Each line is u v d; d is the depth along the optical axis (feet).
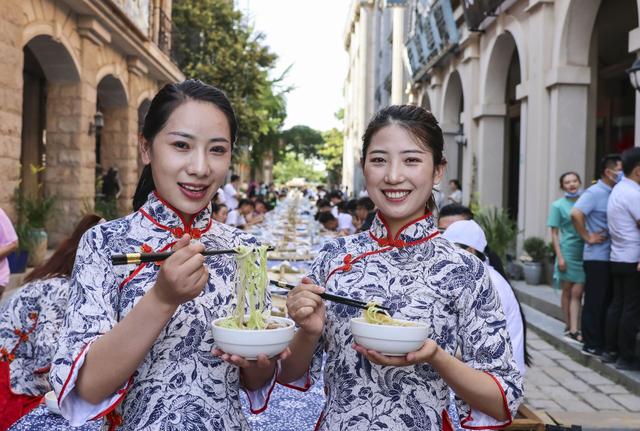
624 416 13.47
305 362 5.65
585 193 18.47
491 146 38.17
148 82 53.26
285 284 5.59
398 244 5.71
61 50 33.76
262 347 4.83
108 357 4.52
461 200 40.98
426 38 50.19
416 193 5.63
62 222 36.37
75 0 32.40
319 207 47.93
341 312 5.67
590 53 27.89
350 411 5.48
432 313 5.53
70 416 4.72
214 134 5.19
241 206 39.73
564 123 27.27
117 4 36.27
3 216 16.70
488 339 5.48
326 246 6.12
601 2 27.84
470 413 5.59
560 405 15.10
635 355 17.16
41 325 9.40
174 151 5.17
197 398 5.06
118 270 5.16
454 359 5.18
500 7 34.01
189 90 5.24
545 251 28.19
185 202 5.24
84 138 36.83
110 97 46.29
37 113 47.44
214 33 75.82
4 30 25.86
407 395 5.41
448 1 41.24
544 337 21.88
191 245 4.51
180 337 5.08
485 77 37.68
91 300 4.94
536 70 29.04
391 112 5.73
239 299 5.22
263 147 132.16
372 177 5.71
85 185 37.22
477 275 5.64
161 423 4.93
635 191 16.29
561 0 27.07
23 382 9.46
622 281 17.19
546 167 28.55
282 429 9.18
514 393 5.34
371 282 5.66
